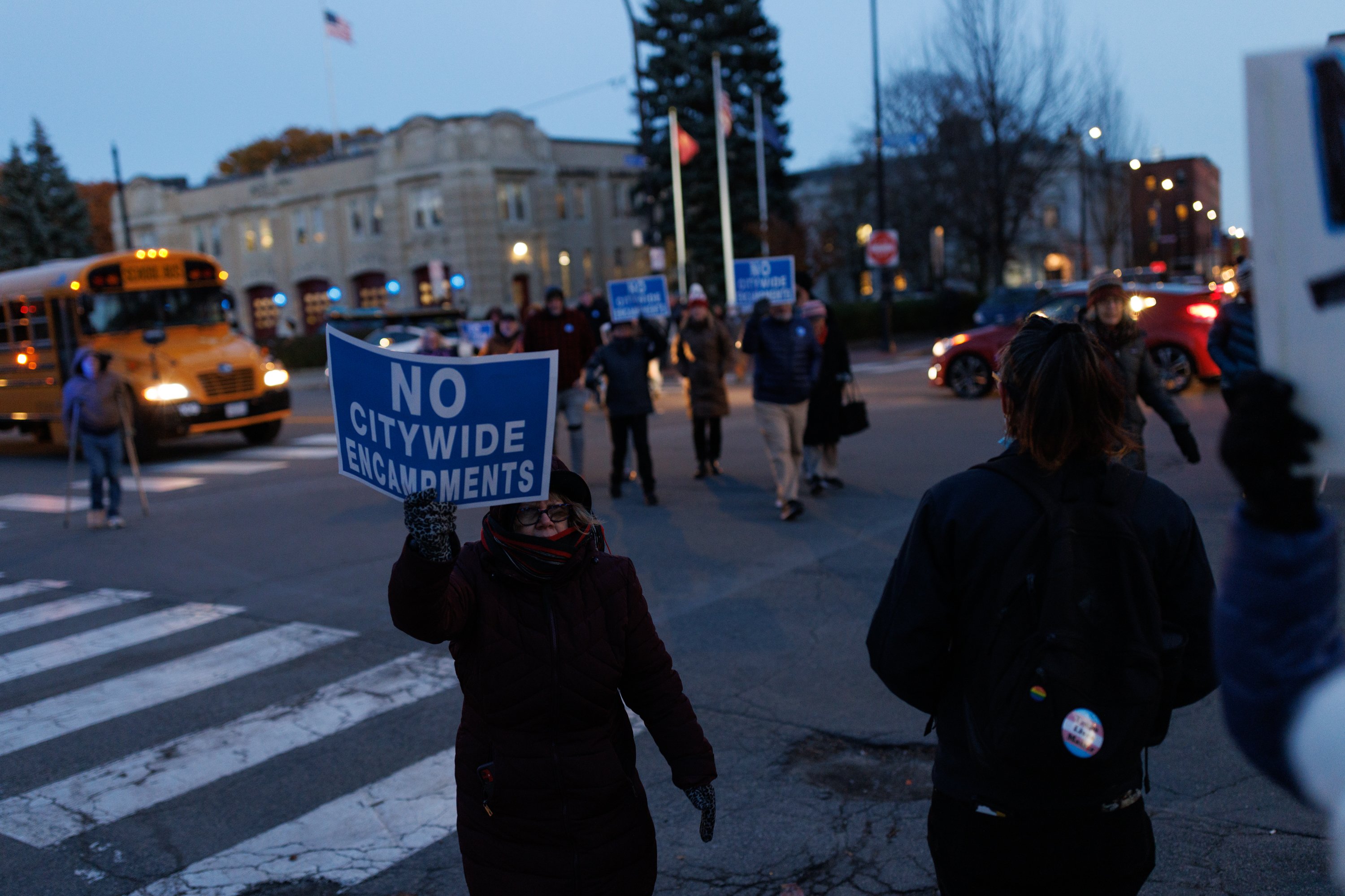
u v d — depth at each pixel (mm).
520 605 2494
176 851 4082
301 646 6590
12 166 54906
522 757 2480
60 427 18188
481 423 2428
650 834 2607
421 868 3859
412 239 47750
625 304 16062
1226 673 1088
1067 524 1991
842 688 5273
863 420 9797
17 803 4578
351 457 2600
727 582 7301
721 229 42656
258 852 4035
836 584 7047
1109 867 2025
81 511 12031
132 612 7688
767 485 10750
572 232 50344
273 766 4812
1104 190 48062
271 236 52750
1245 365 5754
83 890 3832
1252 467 992
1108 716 1909
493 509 2539
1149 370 5727
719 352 11266
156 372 16016
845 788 4234
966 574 2072
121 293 16859
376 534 9797
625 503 10328
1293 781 1046
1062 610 1942
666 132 42719
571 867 2467
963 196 37000
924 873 3586
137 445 16250
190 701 5750
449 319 28312
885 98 40188
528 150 47625
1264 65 853
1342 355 863
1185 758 4266
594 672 2488
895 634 2143
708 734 4836
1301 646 1033
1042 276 60125
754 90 42000
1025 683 1936
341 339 2545
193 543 9891
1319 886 3326
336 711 5438
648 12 43375
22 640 7156
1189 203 62375
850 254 52438
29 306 17625
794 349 8805
